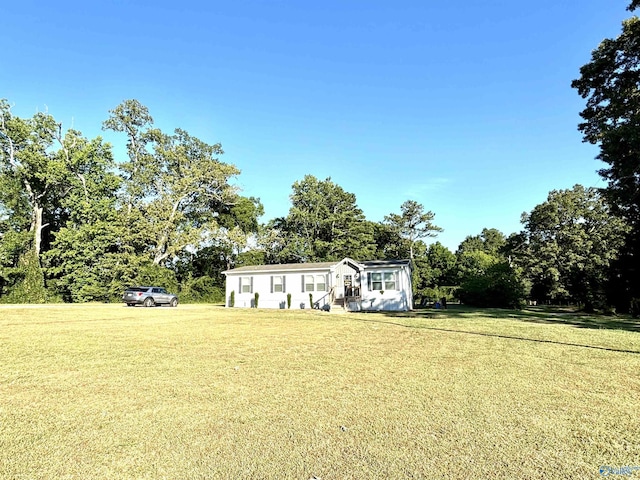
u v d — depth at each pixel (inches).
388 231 2330.2
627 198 800.3
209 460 138.4
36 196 1317.7
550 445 148.2
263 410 191.0
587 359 307.4
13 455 142.0
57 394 217.6
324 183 2001.7
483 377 251.4
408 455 140.6
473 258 1846.7
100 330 501.0
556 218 1630.2
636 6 732.0
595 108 875.4
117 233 1358.3
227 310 968.9
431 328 532.1
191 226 1569.9
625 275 926.4
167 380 248.1
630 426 167.0
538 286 1581.0
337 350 358.3
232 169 1557.6
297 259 1936.5
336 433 161.6
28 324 568.4
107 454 143.3
